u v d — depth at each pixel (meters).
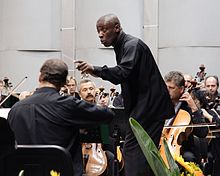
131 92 8.66
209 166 12.31
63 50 22.73
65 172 6.49
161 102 8.66
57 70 7.76
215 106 13.77
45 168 6.52
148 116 8.57
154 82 8.63
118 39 8.61
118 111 9.77
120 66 8.27
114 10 22.14
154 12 21.75
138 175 8.53
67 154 6.46
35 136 7.54
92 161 11.19
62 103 7.57
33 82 22.81
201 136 11.60
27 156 6.52
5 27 22.98
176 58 21.28
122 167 11.51
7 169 6.57
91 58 22.28
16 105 7.75
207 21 20.98
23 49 22.83
